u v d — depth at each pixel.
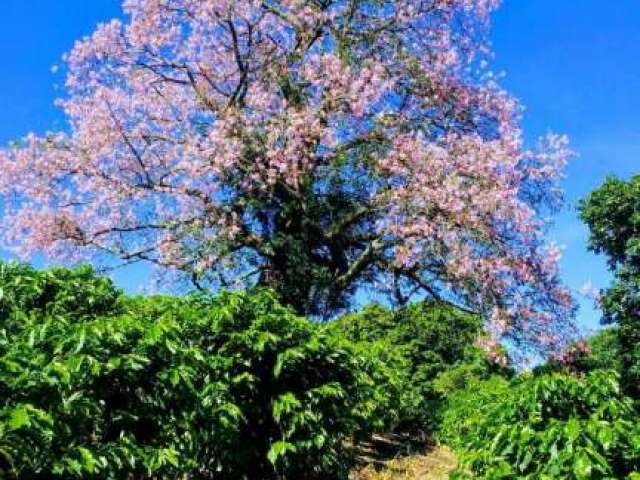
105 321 4.78
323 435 5.95
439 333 22.83
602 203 19.84
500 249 14.49
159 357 4.86
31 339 4.45
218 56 17.34
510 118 17.16
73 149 15.76
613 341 21.16
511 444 4.70
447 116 17.06
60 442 3.82
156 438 4.75
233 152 14.84
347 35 16.67
